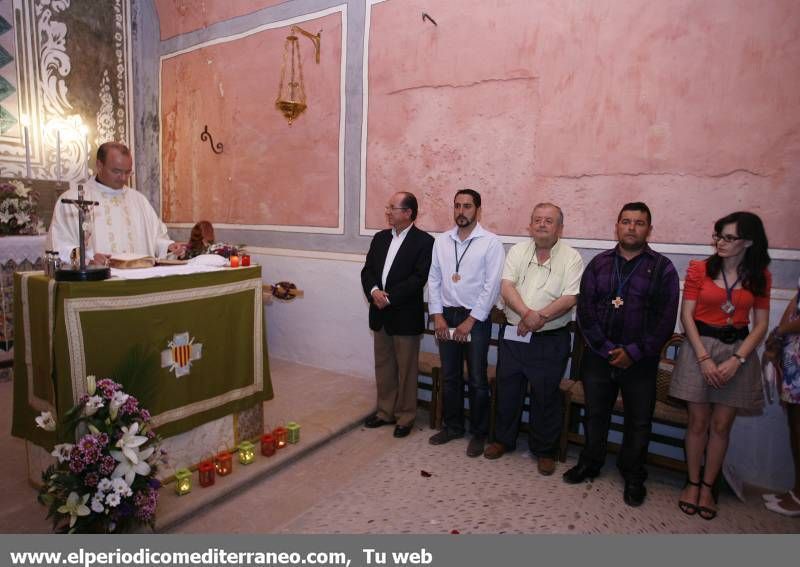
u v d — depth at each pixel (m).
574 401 3.43
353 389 4.57
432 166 4.29
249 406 3.37
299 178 5.15
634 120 3.41
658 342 2.76
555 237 3.17
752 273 2.61
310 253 5.11
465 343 3.53
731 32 3.08
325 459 3.45
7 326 4.59
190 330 2.92
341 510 2.85
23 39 5.34
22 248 4.68
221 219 5.83
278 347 5.47
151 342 2.71
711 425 2.85
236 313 3.23
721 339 2.69
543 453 3.34
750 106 3.05
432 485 3.13
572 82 3.61
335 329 5.00
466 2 4.02
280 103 4.65
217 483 2.96
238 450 3.29
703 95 3.18
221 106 5.69
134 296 2.62
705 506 2.84
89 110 5.91
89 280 2.48
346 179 4.82
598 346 2.93
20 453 3.27
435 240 3.65
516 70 3.82
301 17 4.99
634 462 2.95
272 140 5.31
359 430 3.91
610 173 3.52
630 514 2.85
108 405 2.37
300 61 5.03
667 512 2.88
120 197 3.54
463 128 4.11
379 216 4.63
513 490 3.08
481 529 2.69
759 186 3.07
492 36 3.91
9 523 2.52
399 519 2.77
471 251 3.44
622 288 2.87
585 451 3.17
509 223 3.96
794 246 3.00
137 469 2.31
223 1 5.57
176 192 6.23
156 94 6.29
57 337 2.37
